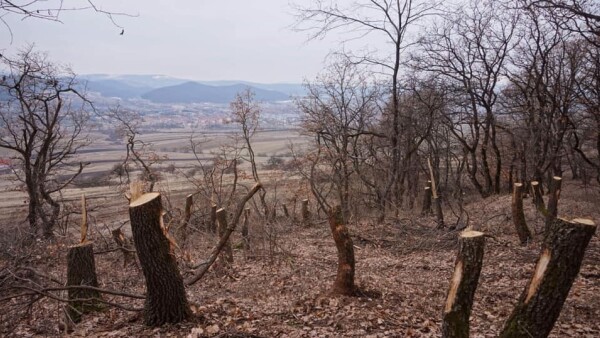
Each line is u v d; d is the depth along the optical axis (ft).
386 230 48.80
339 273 25.58
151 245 18.49
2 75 26.66
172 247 19.20
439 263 36.04
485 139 79.97
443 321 13.66
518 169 80.53
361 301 24.12
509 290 28.02
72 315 22.53
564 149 74.18
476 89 76.23
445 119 77.97
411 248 41.27
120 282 29.60
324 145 65.16
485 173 82.33
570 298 25.95
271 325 20.59
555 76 64.28
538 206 40.47
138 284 29.78
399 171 71.51
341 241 25.35
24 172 49.85
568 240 12.79
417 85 72.59
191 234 41.91
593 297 26.04
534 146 68.08
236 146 62.18
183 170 58.23
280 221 58.59
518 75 70.54
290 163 66.44
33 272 22.70
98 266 33.63
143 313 20.22
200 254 35.19
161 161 57.82
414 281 30.76
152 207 18.25
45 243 32.09
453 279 13.75
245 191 59.82
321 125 65.87
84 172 61.46
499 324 21.88
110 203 52.65
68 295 22.95
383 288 27.68
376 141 73.41
